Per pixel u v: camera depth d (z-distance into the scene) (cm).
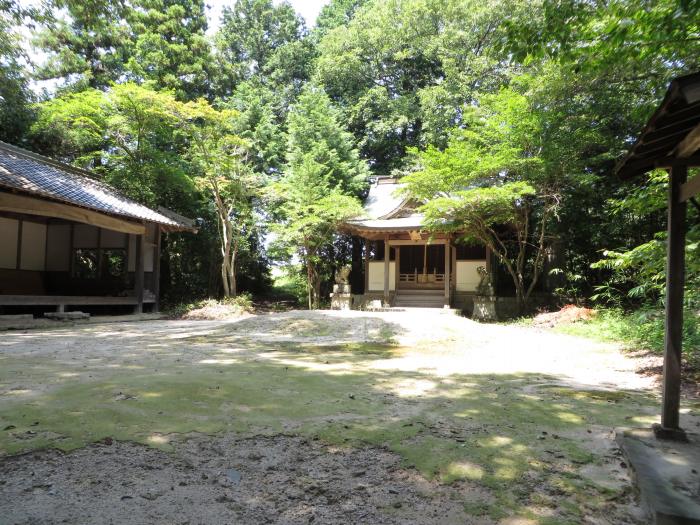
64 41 2048
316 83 2758
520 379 578
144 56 2216
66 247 1744
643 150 338
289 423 360
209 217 2180
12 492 236
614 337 1028
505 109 1457
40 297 1261
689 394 507
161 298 2081
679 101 266
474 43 2289
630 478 275
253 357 718
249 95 2420
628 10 523
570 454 312
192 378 507
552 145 1385
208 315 1681
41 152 1986
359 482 261
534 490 257
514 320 1620
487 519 224
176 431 331
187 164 2059
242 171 2008
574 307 1387
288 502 237
